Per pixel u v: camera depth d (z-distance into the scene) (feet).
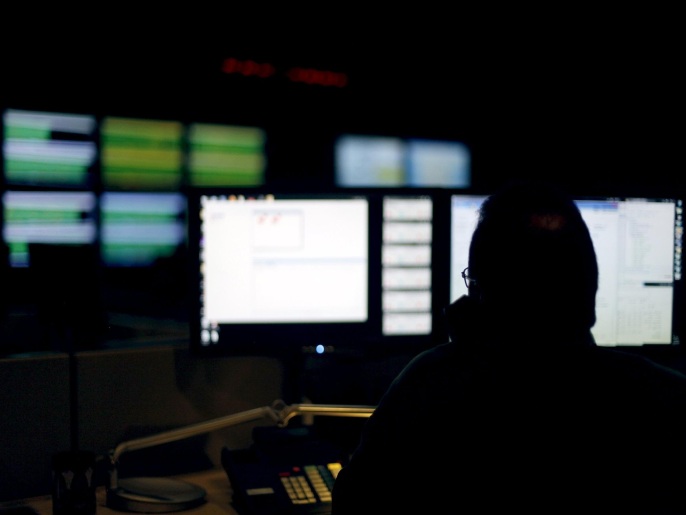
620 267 4.93
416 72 18.74
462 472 2.42
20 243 16.02
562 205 2.64
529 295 2.48
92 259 4.25
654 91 15.74
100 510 3.92
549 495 2.37
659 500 2.40
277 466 4.09
